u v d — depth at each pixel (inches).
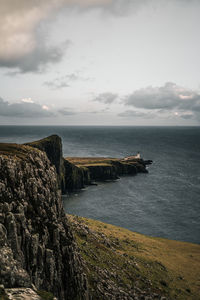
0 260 921.5
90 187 7224.4
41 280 1135.6
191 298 1943.9
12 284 911.0
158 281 2092.8
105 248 2372.0
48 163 1841.8
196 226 4252.0
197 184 7298.2
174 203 5506.9
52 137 6806.1
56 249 1306.6
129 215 4749.0
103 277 1760.6
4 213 1087.0
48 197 1503.4
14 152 1606.8
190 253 3031.5
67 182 6924.2
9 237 1040.2
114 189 6909.5
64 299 1263.5
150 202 5600.4
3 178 1219.2
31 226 1205.1
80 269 1491.1
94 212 4928.6
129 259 2354.8
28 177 1407.5
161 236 3865.7
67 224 1647.4
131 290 1770.4
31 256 1126.4
